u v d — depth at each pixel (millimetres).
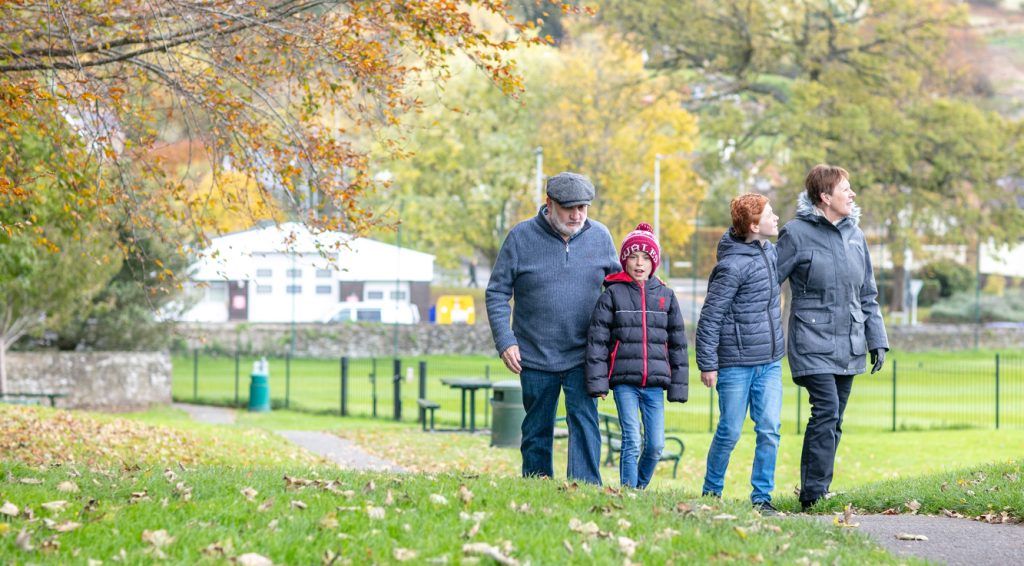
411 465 25172
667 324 11672
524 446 12109
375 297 73562
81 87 16016
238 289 71938
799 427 32469
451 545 8523
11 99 14789
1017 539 10422
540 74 80125
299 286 72625
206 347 68062
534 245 11766
